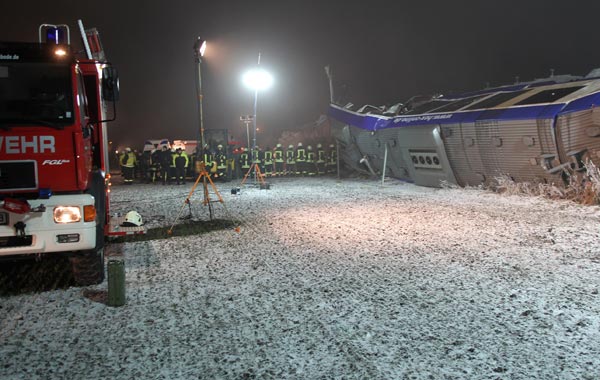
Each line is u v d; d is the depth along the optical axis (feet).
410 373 12.73
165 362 13.65
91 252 20.22
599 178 38.06
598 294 18.40
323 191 57.57
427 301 18.19
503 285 19.84
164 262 25.05
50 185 18.71
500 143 44.14
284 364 13.41
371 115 68.08
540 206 39.47
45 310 17.97
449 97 65.21
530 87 52.85
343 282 20.80
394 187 59.47
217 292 19.84
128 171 74.59
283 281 21.16
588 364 12.93
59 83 18.88
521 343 14.34
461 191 50.60
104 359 13.92
